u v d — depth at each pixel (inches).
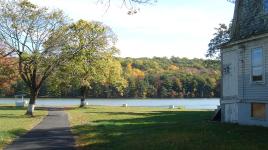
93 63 2687.0
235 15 1182.3
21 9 1907.0
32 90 1989.4
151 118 1625.2
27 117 1782.7
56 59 1974.7
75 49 2005.4
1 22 1902.1
